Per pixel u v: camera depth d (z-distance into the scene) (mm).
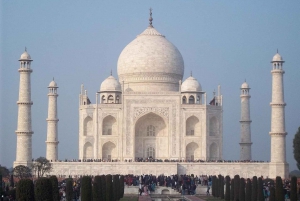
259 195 161500
